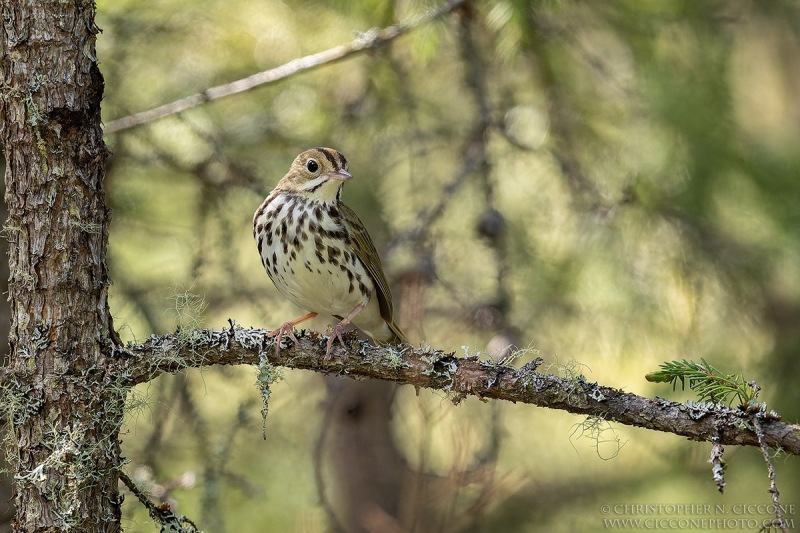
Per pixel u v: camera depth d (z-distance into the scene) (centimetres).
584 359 1321
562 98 1321
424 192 1423
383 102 1355
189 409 1183
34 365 690
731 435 689
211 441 1297
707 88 1191
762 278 1252
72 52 684
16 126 682
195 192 1359
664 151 1187
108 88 1272
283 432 1441
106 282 716
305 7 1317
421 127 1414
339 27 1312
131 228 1331
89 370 699
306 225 1033
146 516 1192
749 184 1202
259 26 1315
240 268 1391
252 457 1391
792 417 1295
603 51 1304
